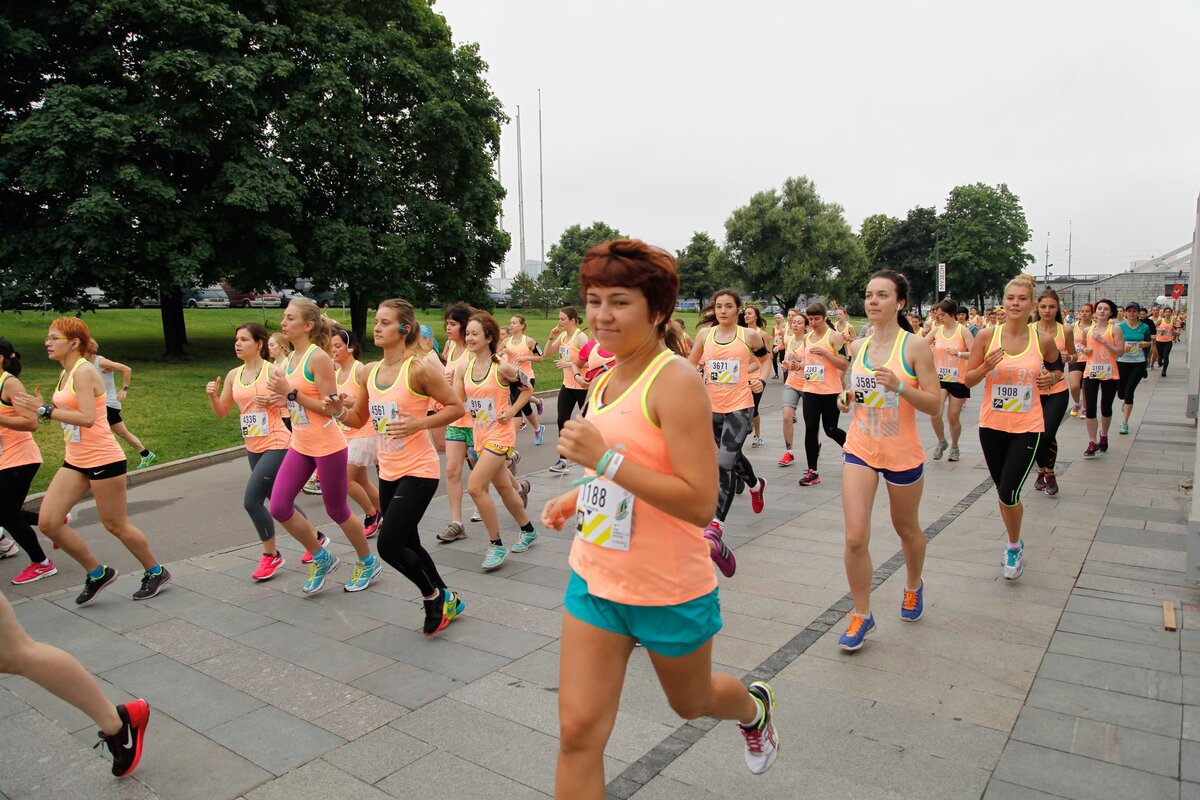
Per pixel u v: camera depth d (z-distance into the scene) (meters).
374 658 4.05
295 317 4.97
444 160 24.42
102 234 17.09
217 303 40.38
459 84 25.48
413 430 4.16
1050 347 4.98
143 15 17.61
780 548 5.77
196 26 18.16
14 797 2.92
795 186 56.56
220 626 4.56
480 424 5.57
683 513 2.02
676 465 2.03
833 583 4.98
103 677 3.91
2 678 3.96
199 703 3.61
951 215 66.94
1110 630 4.11
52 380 16.17
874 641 4.05
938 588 4.80
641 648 4.11
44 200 18.12
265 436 5.40
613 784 2.85
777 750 2.77
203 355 21.66
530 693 3.63
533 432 12.32
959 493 7.41
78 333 4.93
